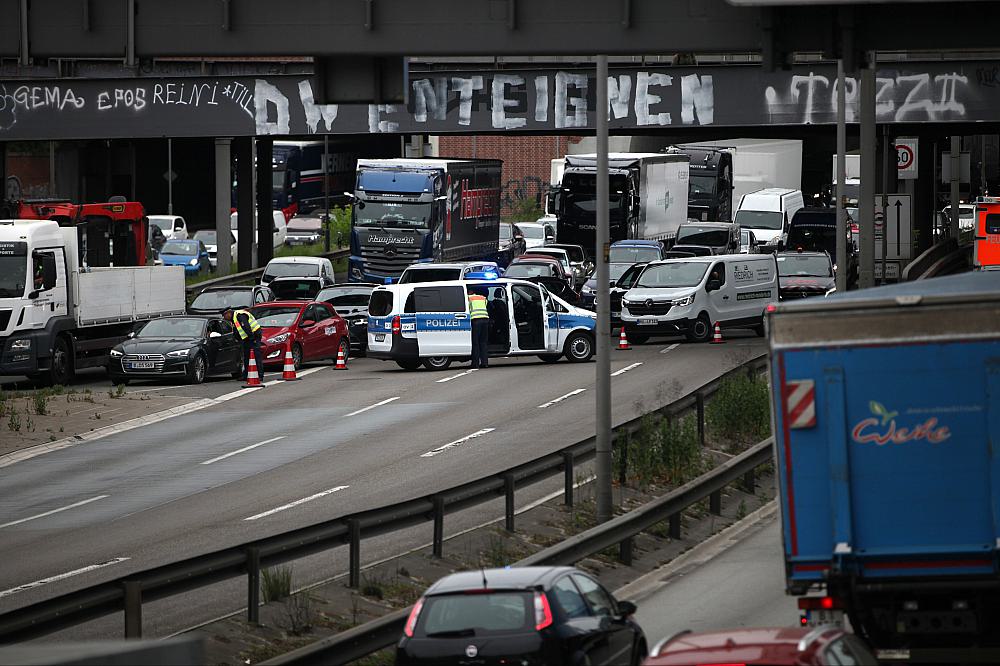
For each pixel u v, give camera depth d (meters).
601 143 85.62
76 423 124.00
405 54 66.38
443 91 185.38
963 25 61.34
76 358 150.75
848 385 46.97
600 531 71.69
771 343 47.38
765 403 112.25
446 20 65.88
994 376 46.22
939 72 175.75
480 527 81.12
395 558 72.81
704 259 170.12
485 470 97.69
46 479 101.19
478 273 167.50
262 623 59.88
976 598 46.91
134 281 160.00
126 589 50.78
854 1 59.44
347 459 104.88
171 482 98.56
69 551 77.75
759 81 180.00
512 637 44.16
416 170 199.50
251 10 67.19
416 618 45.38
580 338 155.25
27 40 68.25
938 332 46.56
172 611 64.94
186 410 131.75
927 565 46.44
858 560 46.69
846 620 56.78
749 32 63.75
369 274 199.88
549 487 95.38
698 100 180.88
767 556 78.81
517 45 65.44
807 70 178.75
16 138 188.50
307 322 158.88
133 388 147.00
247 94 187.62
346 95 68.00
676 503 82.75
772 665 33.28
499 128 185.00
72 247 150.12
